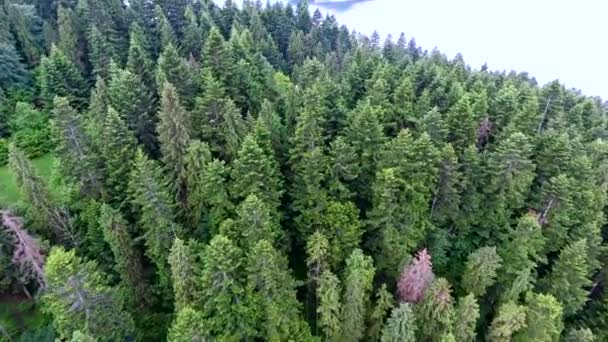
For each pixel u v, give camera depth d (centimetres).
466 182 4653
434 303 3684
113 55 7344
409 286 3869
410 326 3431
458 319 3672
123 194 4441
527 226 4247
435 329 3725
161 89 5272
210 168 3872
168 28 8156
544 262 4431
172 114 4156
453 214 4672
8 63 7012
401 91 5616
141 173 3691
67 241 4394
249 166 3919
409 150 4234
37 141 6394
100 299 3234
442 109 6131
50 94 6588
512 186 4581
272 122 4869
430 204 4703
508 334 3759
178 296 3428
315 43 10756
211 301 3288
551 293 4378
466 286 4216
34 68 7650
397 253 4272
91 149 4534
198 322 3044
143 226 4047
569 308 4388
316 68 7094
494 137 5706
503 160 4547
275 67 9194
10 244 4134
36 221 4256
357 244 4191
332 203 4181
